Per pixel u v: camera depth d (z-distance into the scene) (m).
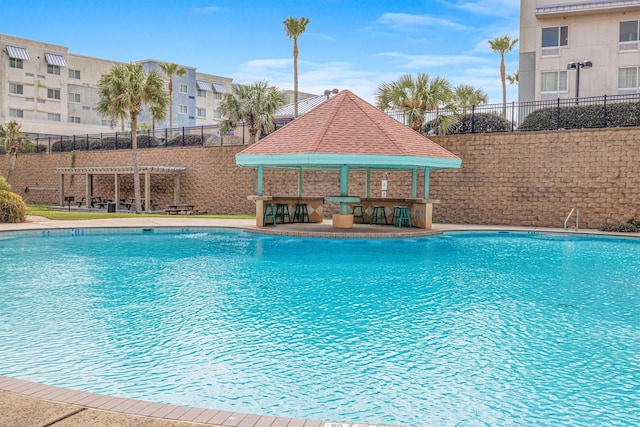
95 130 60.91
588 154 22.36
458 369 5.38
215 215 30.30
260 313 7.62
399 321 7.24
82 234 19.16
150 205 34.25
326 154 17.97
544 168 23.27
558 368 5.43
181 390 4.77
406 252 14.73
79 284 9.76
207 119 70.25
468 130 26.09
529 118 24.56
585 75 32.69
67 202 39.88
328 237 17.95
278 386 4.89
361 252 14.62
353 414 4.32
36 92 57.03
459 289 9.52
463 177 25.06
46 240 17.30
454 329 6.86
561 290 9.48
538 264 12.65
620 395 4.75
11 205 22.06
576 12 32.16
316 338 6.42
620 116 22.52
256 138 32.41
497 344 6.23
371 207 22.88
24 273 10.95
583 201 22.48
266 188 30.66
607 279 10.64
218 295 8.84
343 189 20.20
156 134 39.22
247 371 5.27
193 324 7.00
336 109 20.25
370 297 8.77
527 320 7.33
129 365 5.40
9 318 7.24
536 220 23.47
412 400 4.61
